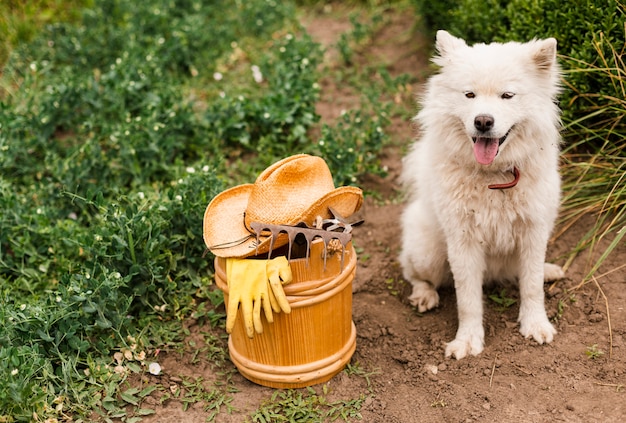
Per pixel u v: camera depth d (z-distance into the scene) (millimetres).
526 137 1969
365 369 2104
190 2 3951
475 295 2131
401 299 2367
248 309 1853
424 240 2248
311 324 1949
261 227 1859
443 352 2139
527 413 1908
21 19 3873
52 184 2639
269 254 1850
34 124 2914
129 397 1996
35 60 3469
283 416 1947
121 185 2721
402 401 1992
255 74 3318
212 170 2480
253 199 1911
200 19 3703
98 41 3541
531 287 2127
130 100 3070
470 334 2135
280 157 2850
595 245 2373
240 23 3922
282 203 1889
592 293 2236
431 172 2107
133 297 2182
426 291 2320
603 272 2287
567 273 2324
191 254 2350
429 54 3402
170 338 2182
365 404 1986
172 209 2328
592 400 1922
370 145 2850
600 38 2373
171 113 2854
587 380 1980
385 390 2033
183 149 2900
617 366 2004
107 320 2104
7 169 2807
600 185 2473
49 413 1912
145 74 3164
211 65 3514
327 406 1985
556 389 1969
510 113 1917
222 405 2004
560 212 2502
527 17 2590
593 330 2125
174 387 2051
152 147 2732
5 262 2383
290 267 1874
